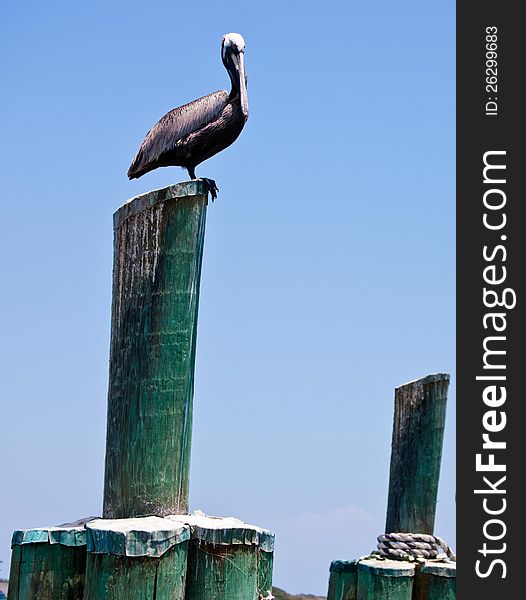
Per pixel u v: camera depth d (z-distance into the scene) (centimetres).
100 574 732
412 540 1508
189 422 846
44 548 796
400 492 1728
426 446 1727
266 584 888
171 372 828
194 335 849
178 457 828
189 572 767
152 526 749
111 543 730
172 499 823
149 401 824
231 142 1048
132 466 822
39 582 790
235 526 773
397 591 1434
